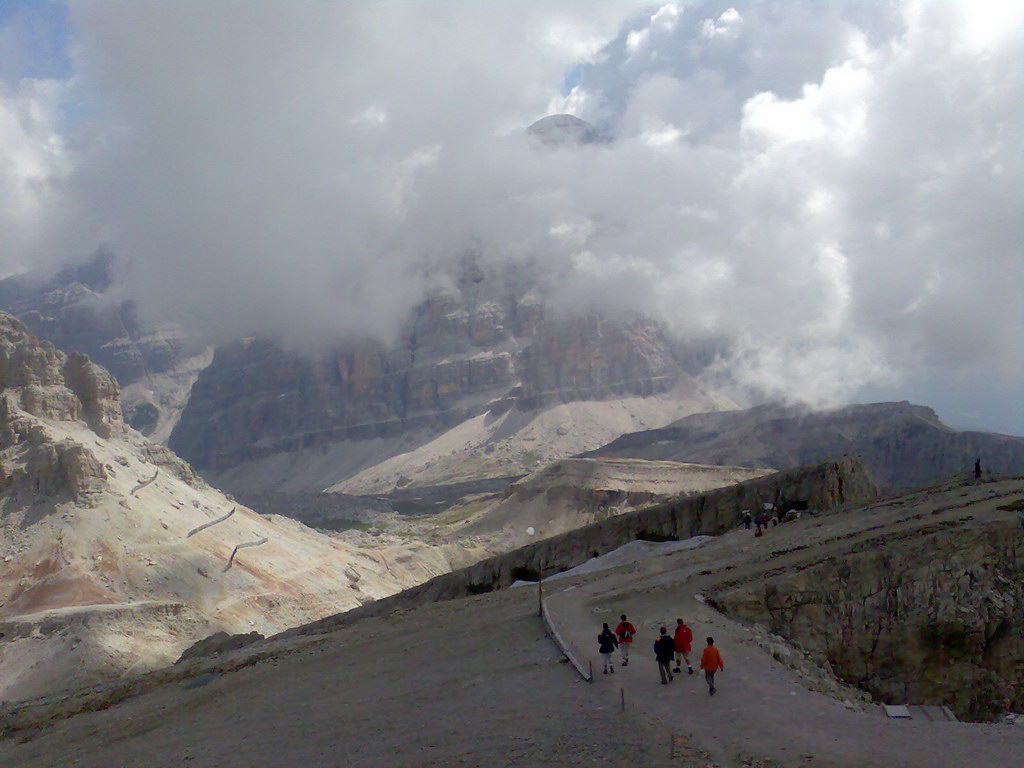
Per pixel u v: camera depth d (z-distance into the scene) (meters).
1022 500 47.28
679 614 39.28
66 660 116.06
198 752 33.94
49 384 187.25
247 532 189.00
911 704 38.69
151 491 179.62
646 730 25.00
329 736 31.42
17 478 159.75
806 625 40.00
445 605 63.84
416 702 33.34
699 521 89.75
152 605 133.88
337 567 196.25
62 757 43.22
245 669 53.34
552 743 25.28
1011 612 40.47
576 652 35.53
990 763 20.69
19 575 141.62
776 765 21.75
